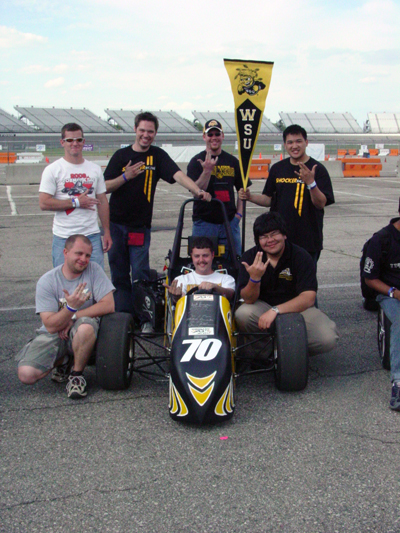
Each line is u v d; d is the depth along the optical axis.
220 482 2.77
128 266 5.40
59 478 2.82
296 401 3.71
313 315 4.09
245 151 5.09
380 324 4.45
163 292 5.12
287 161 4.90
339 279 7.05
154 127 5.02
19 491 2.71
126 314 3.93
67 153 4.59
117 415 3.52
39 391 3.91
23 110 63.81
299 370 3.68
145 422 3.42
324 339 4.05
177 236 4.65
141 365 4.22
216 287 4.05
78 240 3.78
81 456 3.03
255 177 22.23
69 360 4.07
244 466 2.91
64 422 3.43
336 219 11.87
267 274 4.11
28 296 6.38
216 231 5.53
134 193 5.11
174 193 17.34
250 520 2.48
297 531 2.41
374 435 3.23
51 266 7.82
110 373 3.75
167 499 2.63
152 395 3.84
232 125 67.50
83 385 3.77
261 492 2.68
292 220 4.84
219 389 3.28
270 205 5.16
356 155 38.91
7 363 4.44
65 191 4.59
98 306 3.91
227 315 3.81
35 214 12.71
